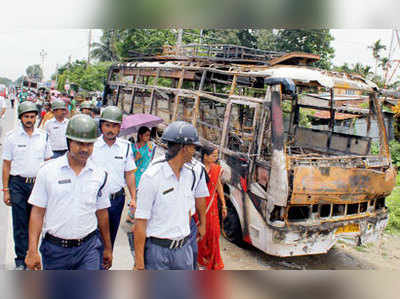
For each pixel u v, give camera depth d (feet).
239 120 22.70
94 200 8.10
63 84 96.58
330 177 13.28
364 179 13.99
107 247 9.18
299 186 12.81
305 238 13.23
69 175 7.75
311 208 13.46
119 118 11.28
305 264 15.03
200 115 21.83
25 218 12.28
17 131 12.09
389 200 23.45
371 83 16.49
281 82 13.58
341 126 27.50
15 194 12.09
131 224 17.44
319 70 15.43
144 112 27.40
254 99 14.69
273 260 15.02
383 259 16.06
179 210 7.63
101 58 87.97
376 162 15.17
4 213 17.04
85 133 7.41
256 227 13.91
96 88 87.10
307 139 20.79
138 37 42.01
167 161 7.50
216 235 12.36
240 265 14.29
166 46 28.48
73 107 39.32
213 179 12.21
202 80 19.17
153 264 7.56
